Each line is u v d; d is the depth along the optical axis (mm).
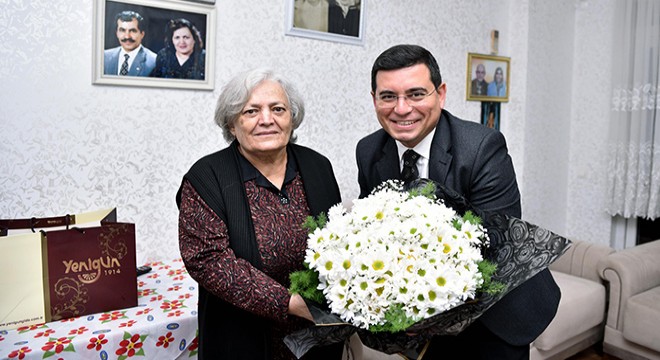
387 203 1068
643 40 3117
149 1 1986
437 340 1315
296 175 1370
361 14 2596
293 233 1282
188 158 2176
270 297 1103
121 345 1398
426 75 1240
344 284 982
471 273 959
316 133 2527
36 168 1847
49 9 1814
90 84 1922
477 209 1145
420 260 955
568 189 3697
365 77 2668
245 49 2260
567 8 3480
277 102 1246
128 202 2051
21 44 1778
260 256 1228
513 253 1069
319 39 2475
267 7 2299
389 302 940
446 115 1406
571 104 3631
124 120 2006
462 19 3035
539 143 3395
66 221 1514
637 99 3162
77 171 1928
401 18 2766
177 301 1632
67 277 1457
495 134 1314
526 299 1240
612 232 3498
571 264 2840
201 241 1178
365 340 1050
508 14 3283
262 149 1249
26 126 1815
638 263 2580
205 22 2133
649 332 2369
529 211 3402
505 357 1223
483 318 1206
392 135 1320
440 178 1312
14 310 1393
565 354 2547
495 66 3221
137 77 2002
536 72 3301
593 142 3521
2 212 1801
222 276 1134
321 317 1008
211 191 1222
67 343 1319
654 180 3117
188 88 2125
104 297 1515
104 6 1898
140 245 2098
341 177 2645
